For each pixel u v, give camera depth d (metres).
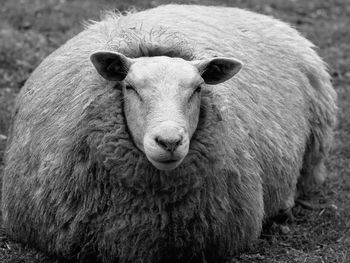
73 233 6.40
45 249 6.71
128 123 5.97
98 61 5.95
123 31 6.67
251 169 6.83
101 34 7.06
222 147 6.23
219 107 6.22
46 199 6.46
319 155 8.96
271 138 7.40
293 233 8.02
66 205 6.36
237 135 6.67
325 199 9.06
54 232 6.50
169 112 5.66
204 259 6.64
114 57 5.97
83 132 6.14
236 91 7.07
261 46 8.16
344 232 8.08
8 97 10.79
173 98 5.77
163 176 6.02
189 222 6.39
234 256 7.13
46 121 6.60
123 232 6.29
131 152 5.96
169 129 5.46
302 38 9.06
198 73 6.01
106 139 5.99
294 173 8.05
